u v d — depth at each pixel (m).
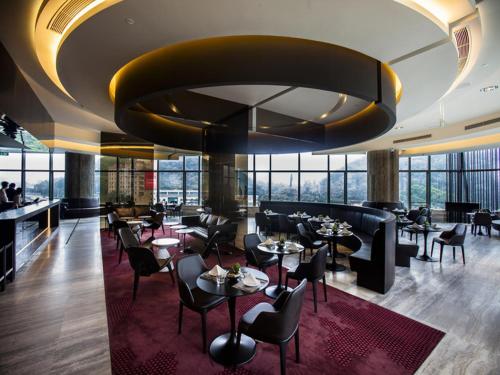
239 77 2.85
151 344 2.65
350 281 4.52
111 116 5.52
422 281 4.54
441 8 2.61
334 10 2.28
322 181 13.17
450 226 10.67
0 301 3.56
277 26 2.49
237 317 3.22
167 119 6.65
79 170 11.54
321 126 7.02
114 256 5.78
